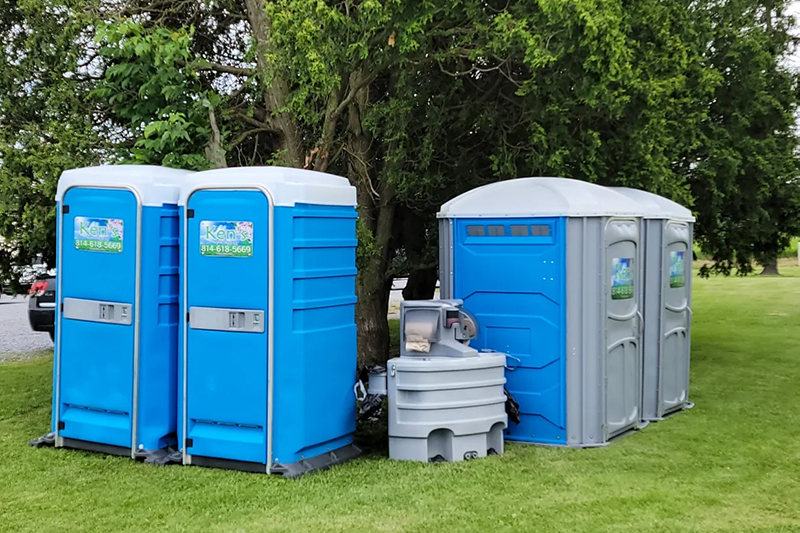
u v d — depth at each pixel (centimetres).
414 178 934
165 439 612
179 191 619
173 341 616
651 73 863
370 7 655
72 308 629
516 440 682
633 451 644
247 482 541
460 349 618
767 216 1230
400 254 1224
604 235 672
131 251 600
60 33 869
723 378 1039
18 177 809
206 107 838
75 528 452
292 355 559
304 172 591
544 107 850
